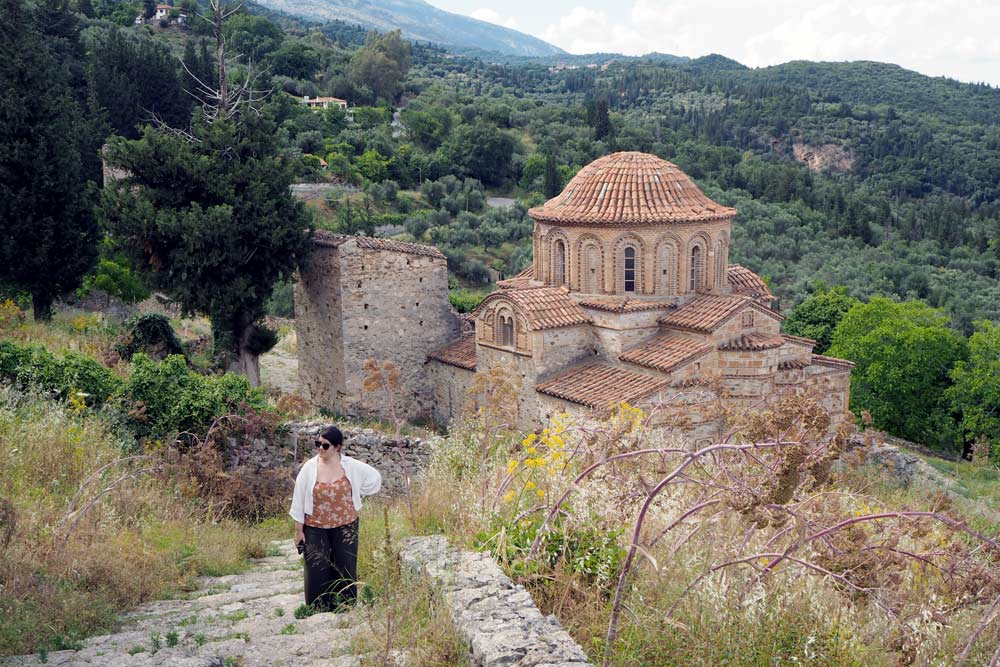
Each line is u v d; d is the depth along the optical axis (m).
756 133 168.38
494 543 8.77
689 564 7.95
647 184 27.39
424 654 6.66
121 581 10.25
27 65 31.92
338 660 6.90
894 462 24.00
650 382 24.45
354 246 30.11
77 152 34.16
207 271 29.33
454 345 32.50
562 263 28.69
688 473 9.84
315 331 32.16
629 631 6.89
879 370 46.00
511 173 98.44
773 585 7.37
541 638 6.46
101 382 20.27
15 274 32.41
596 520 8.87
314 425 21.48
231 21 125.19
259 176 29.47
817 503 8.82
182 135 31.16
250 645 7.65
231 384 21.45
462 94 132.25
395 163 90.19
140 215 27.94
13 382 19.09
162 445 19.30
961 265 88.25
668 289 27.30
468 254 73.12
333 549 9.25
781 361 27.27
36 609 8.45
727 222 27.88
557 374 26.84
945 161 146.88
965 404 44.41
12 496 12.04
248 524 17.72
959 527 7.75
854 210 95.50
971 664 7.10
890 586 7.86
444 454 15.23
